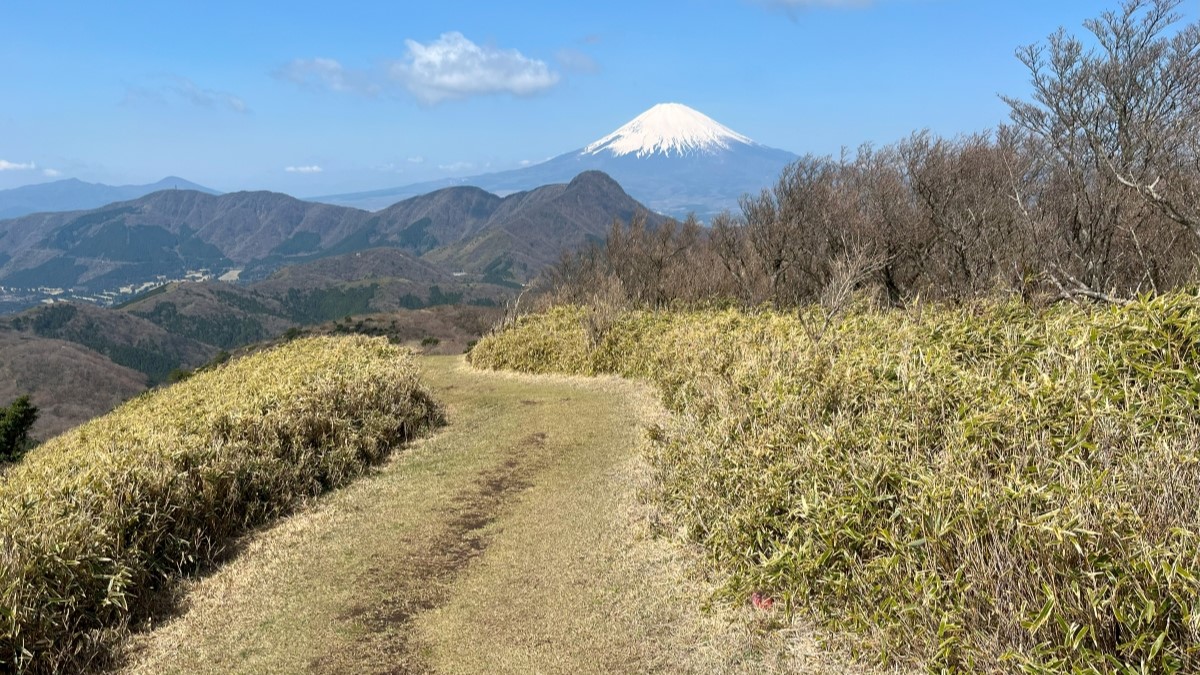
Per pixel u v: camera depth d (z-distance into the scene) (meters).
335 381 11.01
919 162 16.56
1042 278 8.98
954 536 3.94
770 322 13.38
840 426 5.49
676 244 31.41
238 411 9.08
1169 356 4.77
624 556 6.16
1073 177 11.17
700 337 13.98
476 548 6.69
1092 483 3.60
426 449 10.77
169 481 6.86
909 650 3.90
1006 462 4.27
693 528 6.11
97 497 6.19
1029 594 3.47
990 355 6.37
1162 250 10.63
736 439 6.51
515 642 4.84
